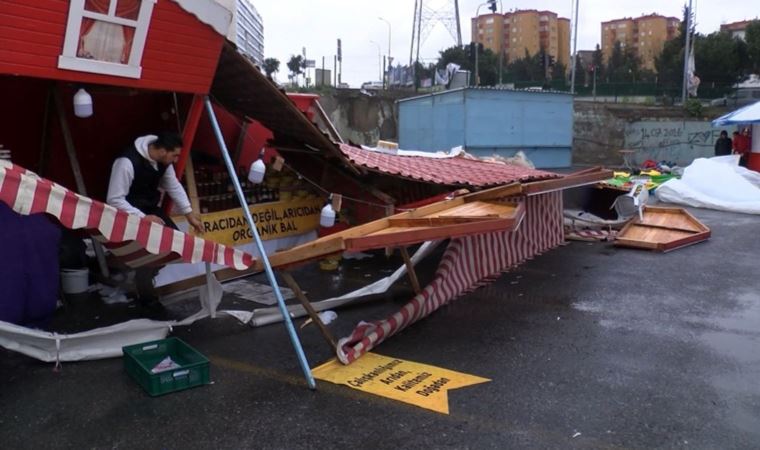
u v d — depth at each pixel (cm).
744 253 909
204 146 756
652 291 695
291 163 816
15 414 388
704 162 1514
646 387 434
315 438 362
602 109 2903
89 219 396
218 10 507
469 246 685
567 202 1186
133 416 387
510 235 791
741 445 356
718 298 669
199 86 533
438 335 538
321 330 477
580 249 932
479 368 466
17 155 640
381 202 793
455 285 650
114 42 465
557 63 5509
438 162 1025
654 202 1505
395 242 441
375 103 2581
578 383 440
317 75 3450
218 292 555
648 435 367
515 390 427
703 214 1336
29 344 451
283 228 785
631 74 4756
